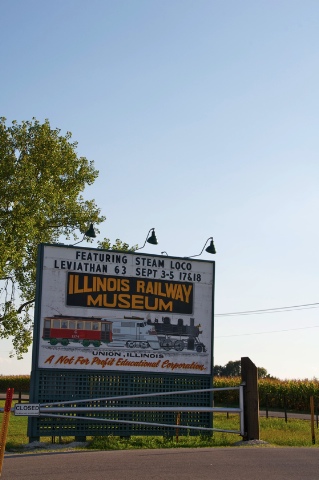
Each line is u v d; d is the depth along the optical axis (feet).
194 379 56.80
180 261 57.82
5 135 124.57
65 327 53.67
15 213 113.29
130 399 54.85
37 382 52.39
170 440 53.78
